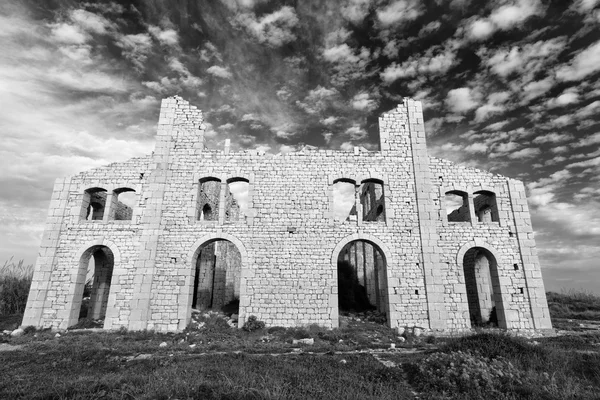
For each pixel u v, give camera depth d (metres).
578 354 12.84
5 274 28.05
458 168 23.20
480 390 9.30
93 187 22.36
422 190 22.23
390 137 23.38
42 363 12.91
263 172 22.41
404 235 21.45
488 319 23.34
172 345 16.28
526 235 22.12
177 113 23.44
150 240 20.97
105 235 21.39
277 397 8.40
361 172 22.58
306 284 20.38
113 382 9.70
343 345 16.11
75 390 9.05
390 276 20.69
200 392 8.84
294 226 21.39
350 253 33.53
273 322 19.75
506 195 22.86
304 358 12.87
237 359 12.66
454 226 21.97
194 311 24.78
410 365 11.58
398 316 20.08
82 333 18.92
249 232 21.23
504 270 21.39
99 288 23.89
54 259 20.91
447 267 21.11
